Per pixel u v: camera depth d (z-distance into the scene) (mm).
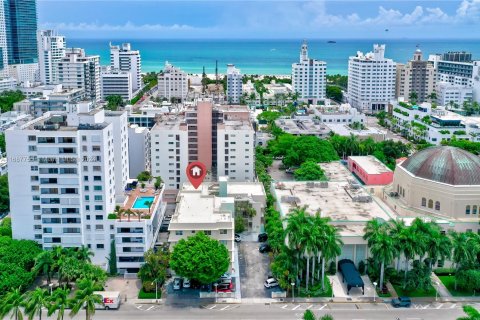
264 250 199375
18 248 173375
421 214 197000
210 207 195000
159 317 155000
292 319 154250
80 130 175500
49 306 133750
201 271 160750
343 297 166000
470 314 138000
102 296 158625
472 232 175750
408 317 155375
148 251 173250
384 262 163625
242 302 163625
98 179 178500
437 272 181250
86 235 182250
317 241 159500
